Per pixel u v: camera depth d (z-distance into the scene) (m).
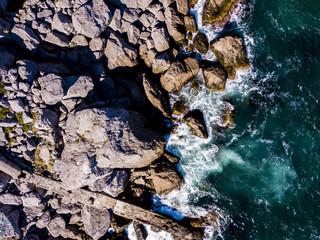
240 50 18.67
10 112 15.77
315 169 17.98
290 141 18.59
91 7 16.83
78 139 16.44
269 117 19.09
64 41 17.16
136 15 18.52
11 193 16.77
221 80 18.91
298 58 18.97
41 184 17.34
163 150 19.16
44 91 15.75
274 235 17.97
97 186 17.30
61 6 16.59
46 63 16.84
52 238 18.50
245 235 18.66
